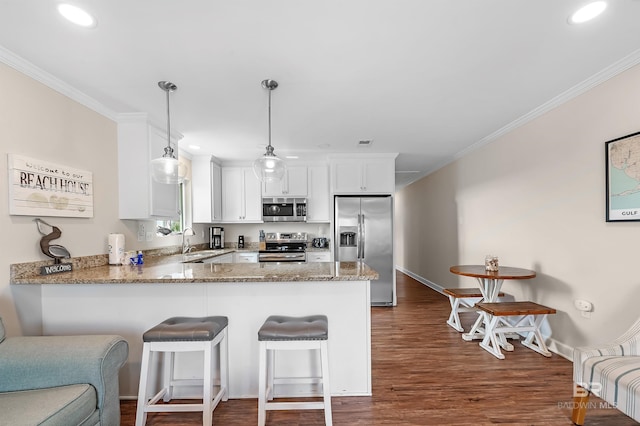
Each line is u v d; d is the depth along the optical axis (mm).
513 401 2064
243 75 2164
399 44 1813
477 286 4203
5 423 1143
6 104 1866
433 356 2781
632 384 1451
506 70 2143
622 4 1492
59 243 2227
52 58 1916
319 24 1624
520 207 3242
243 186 4988
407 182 7281
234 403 2070
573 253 2566
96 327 2115
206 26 1627
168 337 1723
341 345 2148
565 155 2627
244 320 2135
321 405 1756
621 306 2164
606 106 2240
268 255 4699
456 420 1874
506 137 3459
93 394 1428
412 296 5168
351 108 2785
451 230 5008
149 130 2908
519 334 3217
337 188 4613
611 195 2203
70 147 2336
